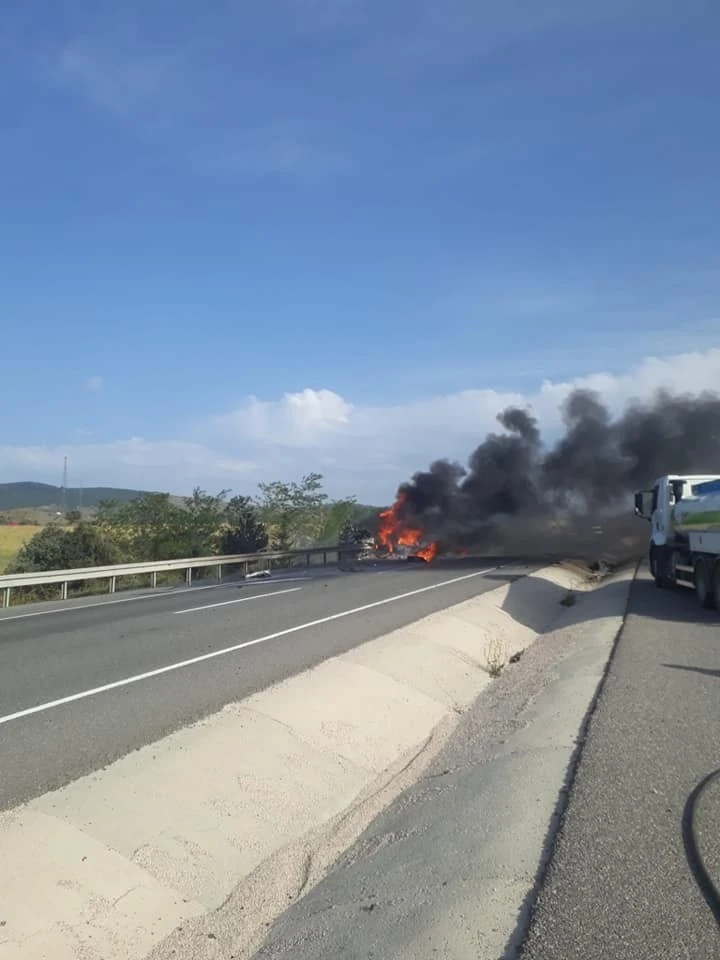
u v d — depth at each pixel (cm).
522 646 1600
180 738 778
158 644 1452
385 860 579
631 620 1598
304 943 477
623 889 477
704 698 941
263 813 668
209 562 3334
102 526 4197
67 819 589
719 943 417
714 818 579
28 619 1989
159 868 554
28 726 889
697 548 1872
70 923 475
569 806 610
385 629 1540
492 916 461
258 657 1268
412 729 976
